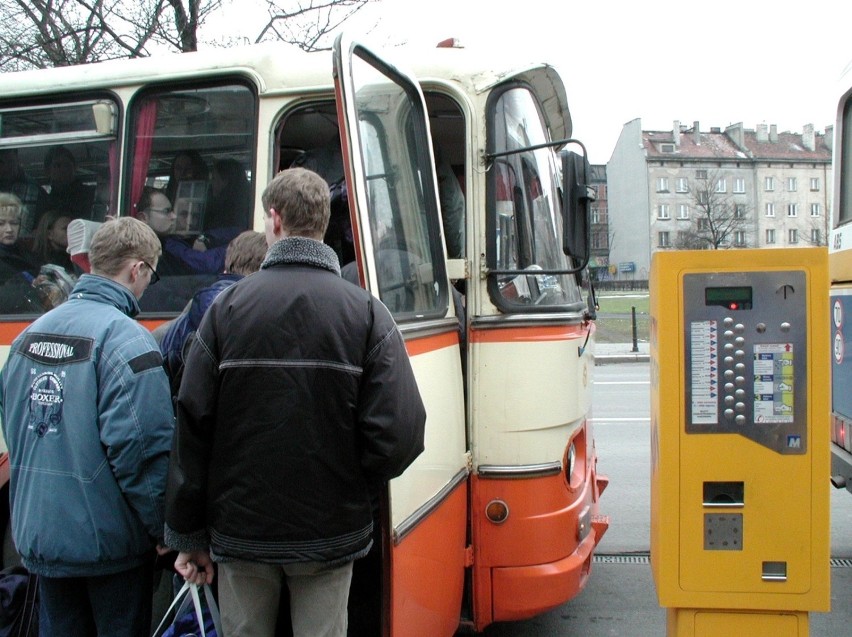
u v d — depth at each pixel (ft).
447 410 11.12
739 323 9.52
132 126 13.30
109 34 38.34
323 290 7.84
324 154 13.56
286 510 7.62
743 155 261.03
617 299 159.02
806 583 9.61
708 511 9.72
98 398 9.12
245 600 8.15
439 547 10.69
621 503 22.35
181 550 8.25
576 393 12.84
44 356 9.37
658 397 9.95
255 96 12.75
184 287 13.03
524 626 14.84
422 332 10.36
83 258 13.44
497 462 11.99
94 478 9.09
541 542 12.09
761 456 9.59
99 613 9.52
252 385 7.63
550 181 13.76
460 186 14.16
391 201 10.24
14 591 11.32
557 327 12.44
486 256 12.10
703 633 9.98
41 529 9.11
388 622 8.98
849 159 19.36
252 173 12.73
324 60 12.67
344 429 7.74
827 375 9.43
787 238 262.26
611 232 248.93
